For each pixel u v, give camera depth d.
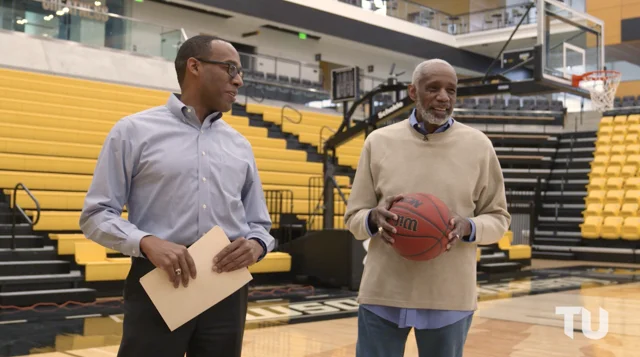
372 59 21.47
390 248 2.26
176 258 1.77
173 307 1.80
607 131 16.19
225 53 1.97
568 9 10.16
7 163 8.25
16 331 5.32
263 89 15.48
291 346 4.87
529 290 8.62
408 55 20.30
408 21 19.86
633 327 5.81
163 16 16.81
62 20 12.27
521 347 4.96
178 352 1.87
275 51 19.28
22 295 6.53
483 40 20.08
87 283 7.11
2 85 10.27
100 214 1.83
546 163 16.31
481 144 2.30
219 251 1.86
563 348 4.93
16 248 7.18
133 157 1.88
